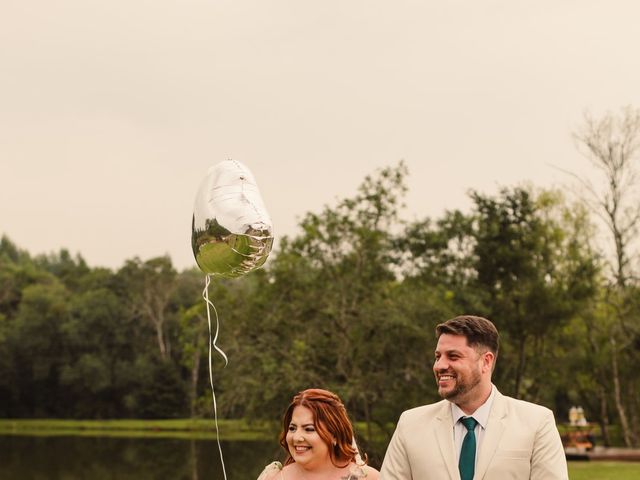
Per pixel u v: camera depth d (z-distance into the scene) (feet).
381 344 69.15
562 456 12.51
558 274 90.68
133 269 230.27
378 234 72.74
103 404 222.69
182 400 216.54
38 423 206.69
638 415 111.55
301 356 65.31
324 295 69.41
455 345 12.37
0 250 394.52
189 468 87.97
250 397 66.03
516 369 92.48
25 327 219.82
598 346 103.30
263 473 15.14
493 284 88.02
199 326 72.64
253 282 72.33
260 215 14.40
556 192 99.66
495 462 12.25
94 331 220.84
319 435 14.53
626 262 98.43
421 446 12.73
